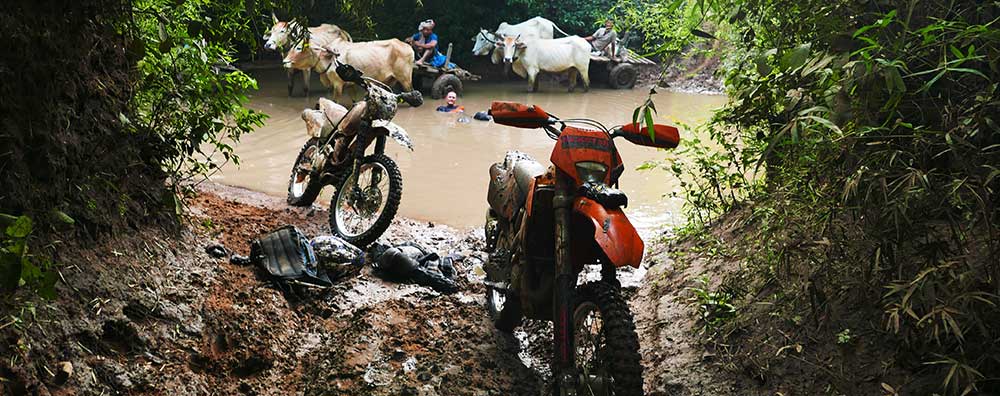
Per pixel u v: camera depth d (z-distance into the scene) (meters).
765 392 4.08
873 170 3.67
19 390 3.24
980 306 3.45
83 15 4.52
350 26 17.92
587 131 4.16
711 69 19.36
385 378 4.33
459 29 20.56
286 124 11.99
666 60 4.31
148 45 5.31
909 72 3.83
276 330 4.70
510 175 5.13
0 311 3.41
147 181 5.18
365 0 5.76
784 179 5.07
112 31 4.75
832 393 3.86
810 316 4.34
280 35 14.10
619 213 3.87
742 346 4.46
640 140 4.39
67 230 4.15
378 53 15.24
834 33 3.92
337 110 7.11
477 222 7.30
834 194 4.12
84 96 4.57
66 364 3.51
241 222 6.28
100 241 4.38
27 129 3.98
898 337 3.86
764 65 4.26
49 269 3.54
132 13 5.02
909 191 3.36
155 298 4.36
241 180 8.25
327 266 5.57
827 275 4.36
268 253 5.40
